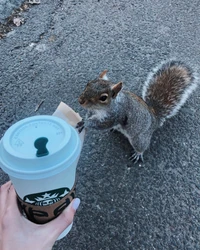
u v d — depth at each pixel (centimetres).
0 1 69
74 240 40
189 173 47
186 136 51
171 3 75
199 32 68
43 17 69
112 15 71
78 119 28
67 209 25
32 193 22
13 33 65
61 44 64
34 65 60
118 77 59
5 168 20
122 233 41
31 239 24
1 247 24
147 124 45
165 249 40
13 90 56
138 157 48
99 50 63
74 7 72
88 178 46
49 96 55
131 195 44
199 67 61
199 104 55
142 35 67
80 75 59
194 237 41
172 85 52
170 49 64
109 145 49
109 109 43
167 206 43
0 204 26
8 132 21
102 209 43
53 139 21
